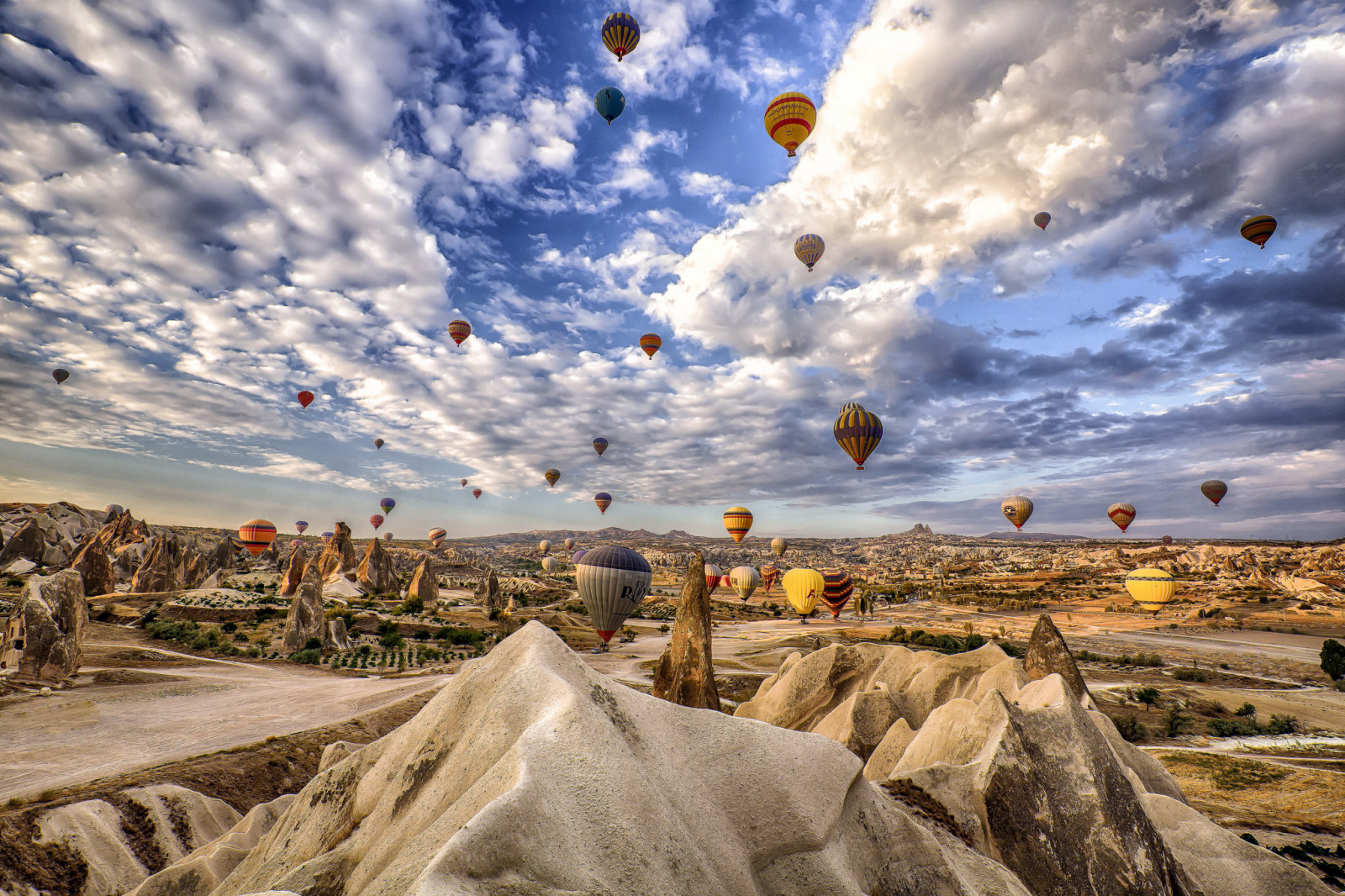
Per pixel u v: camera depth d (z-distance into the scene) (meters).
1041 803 9.57
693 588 24.70
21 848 21.00
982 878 8.20
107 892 21.17
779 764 7.39
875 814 8.12
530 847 4.86
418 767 7.53
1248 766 39.91
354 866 6.95
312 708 45.31
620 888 4.95
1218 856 11.43
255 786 30.86
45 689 45.47
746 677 69.88
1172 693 71.19
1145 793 13.03
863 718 22.22
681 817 6.27
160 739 36.50
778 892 6.37
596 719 6.38
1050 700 12.70
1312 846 25.23
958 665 23.67
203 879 13.52
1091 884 8.82
